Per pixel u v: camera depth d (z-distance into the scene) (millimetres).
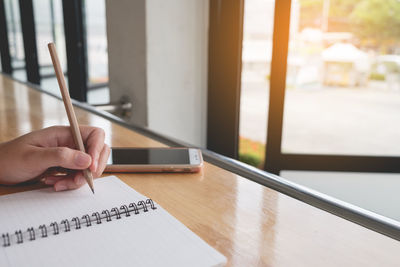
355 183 2176
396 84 4051
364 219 416
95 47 2822
